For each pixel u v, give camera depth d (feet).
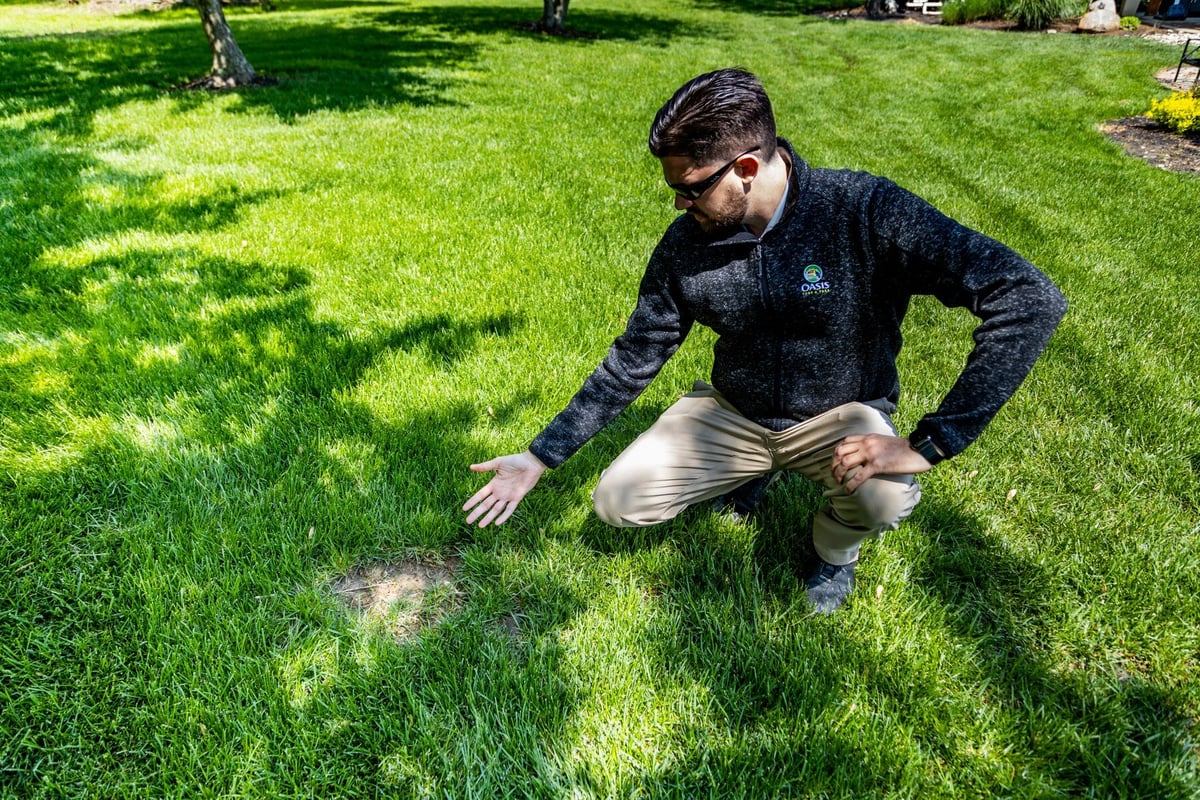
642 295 6.01
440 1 81.92
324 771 5.42
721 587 7.15
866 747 5.55
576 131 25.21
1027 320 4.39
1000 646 6.51
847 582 6.88
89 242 14.42
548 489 8.23
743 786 5.23
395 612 6.79
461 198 17.83
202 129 23.54
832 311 5.36
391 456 8.68
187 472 8.27
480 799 5.22
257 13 66.59
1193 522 7.91
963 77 37.35
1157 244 16.06
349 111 26.61
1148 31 53.78
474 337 11.43
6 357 10.44
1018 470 8.70
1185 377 10.57
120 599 6.72
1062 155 23.62
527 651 6.45
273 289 12.87
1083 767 5.41
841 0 83.61
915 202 4.89
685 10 76.38
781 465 6.66
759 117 4.74
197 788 5.32
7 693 5.81
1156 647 6.39
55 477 8.13
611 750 5.60
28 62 35.09
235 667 6.09
